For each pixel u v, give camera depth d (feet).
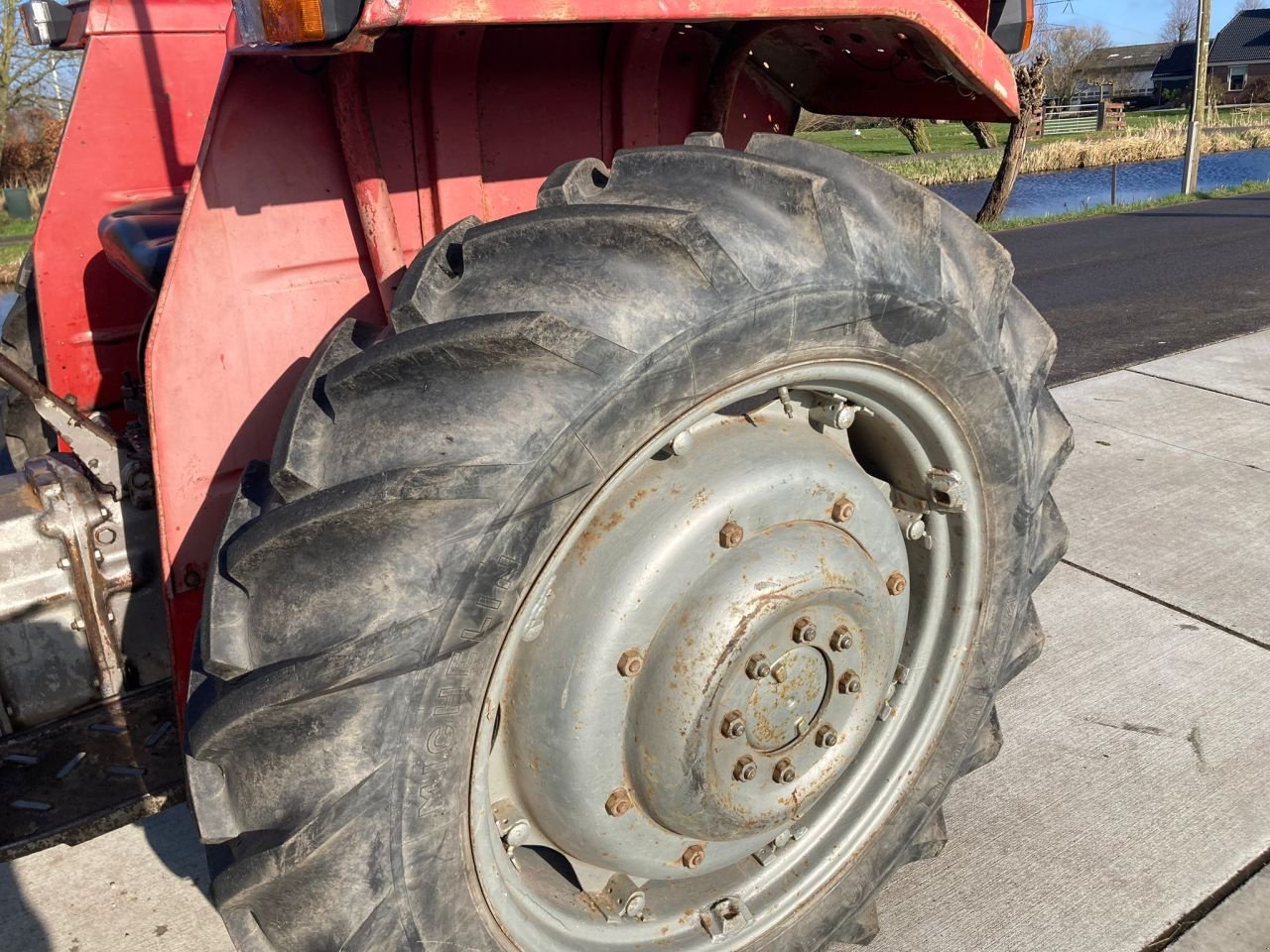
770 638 5.18
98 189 8.02
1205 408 17.81
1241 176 75.72
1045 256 37.01
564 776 5.04
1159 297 27.99
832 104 7.25
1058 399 18.61
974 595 6.48
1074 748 8.95
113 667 6.40
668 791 5.13
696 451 5.19
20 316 9.20
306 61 5.21
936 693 6.65
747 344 4.61
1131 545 12.69
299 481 4.39
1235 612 11.08
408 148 5.68
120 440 6.89
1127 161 88.33
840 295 4.79
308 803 4.29
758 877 6.27
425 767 4.39
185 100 8.13
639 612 4.91
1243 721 9.25
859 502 5.61
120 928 7.25
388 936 4.55
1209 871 7.54
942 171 79.77
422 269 4.62
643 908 5.88
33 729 6.24
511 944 5.12
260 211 5.31
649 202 4.68
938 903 7.32
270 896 4.55
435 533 4.18
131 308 8.36
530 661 4.95
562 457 4.28
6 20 76.38
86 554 6.18
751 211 4.64
